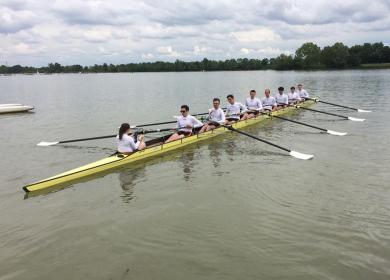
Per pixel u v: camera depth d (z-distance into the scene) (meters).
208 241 8.42
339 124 22.47
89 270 7.44
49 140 18.97
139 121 25.33
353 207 9.95
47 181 11.89
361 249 7.89
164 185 11.99
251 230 8.87
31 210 10.25
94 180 12.57
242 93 48.72
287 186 11.62
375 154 15.07
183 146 16.86
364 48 139.00
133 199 10.91
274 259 7.63
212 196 10.99
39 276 7.27
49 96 47.91
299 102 30.61
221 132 19.34
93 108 32.97
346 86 53.53
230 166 13.85
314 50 141.88
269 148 16.55
